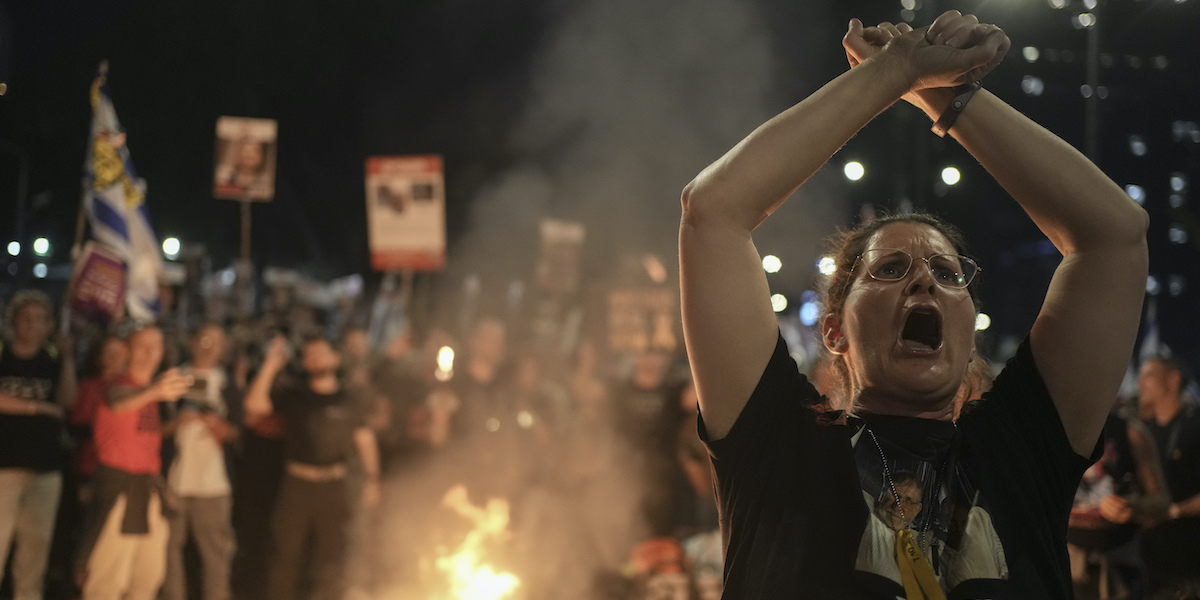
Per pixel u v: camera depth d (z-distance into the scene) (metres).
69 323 6.98
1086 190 1.37
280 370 6.36
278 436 6.56
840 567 1.25
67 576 6.43
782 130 1.31
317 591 5.99
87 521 5.64
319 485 6.04
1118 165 15.96
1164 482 4.48
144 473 5.62
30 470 5.61
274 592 5.95
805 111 1.31
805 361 6.83
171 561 5.91
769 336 1.37
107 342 6.31
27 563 5.66
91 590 5.49
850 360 1.57
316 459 6.04
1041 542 1.31
